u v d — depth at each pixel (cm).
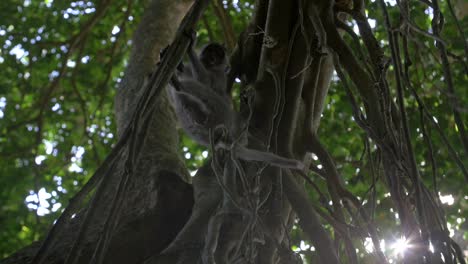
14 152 995
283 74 438
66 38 1155
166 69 336
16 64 1117
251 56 523
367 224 416
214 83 539
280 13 482
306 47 474
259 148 431
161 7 778
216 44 577
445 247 345
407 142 341
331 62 523
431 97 855
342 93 970
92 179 329
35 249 462
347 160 929
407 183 418
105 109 1151
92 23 972
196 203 450
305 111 496
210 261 346
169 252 419
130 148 324
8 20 1130
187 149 1087
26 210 920
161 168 529
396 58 348
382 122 438
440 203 369
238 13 1138
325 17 470
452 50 862
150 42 729
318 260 451
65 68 960
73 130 1109
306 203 432
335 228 431
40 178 958
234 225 368
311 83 499
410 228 372
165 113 617
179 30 345
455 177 821
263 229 374
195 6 347
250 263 351
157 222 461
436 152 823
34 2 1196
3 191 946
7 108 1096
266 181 423
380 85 412
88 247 445
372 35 461
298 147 488
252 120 451
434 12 362
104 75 1147
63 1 1102
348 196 478
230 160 391
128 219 464
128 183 324
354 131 976
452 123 854
